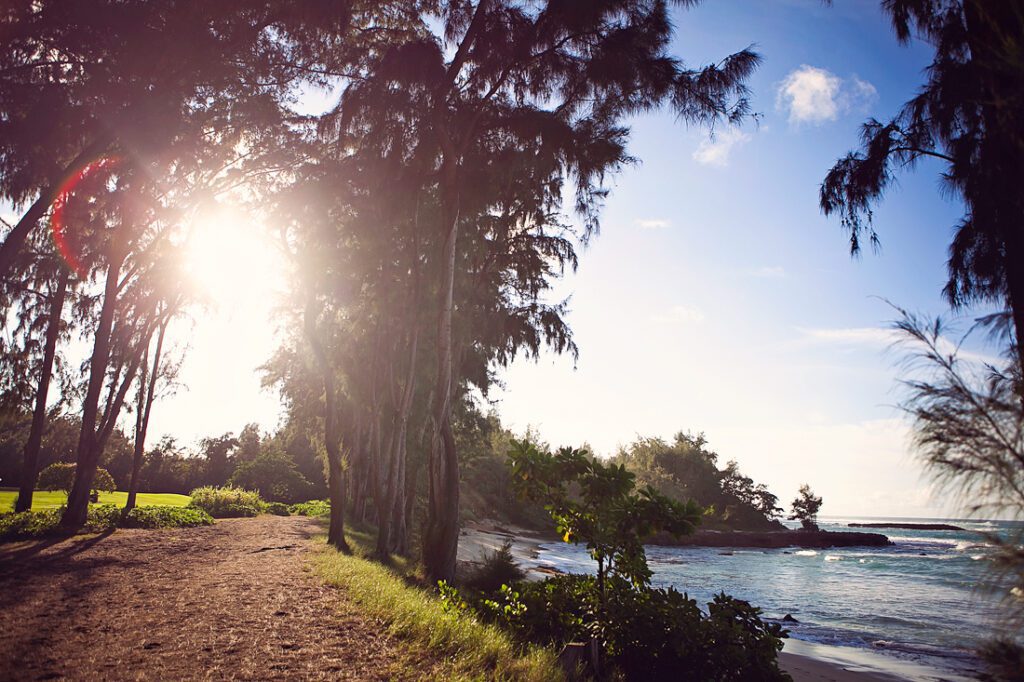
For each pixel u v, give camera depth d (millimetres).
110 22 12016
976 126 4777
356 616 8391
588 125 18656
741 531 83125
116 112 13125
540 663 6488
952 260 5977
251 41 14148
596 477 8906
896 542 81750
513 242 21688
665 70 16688
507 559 15672
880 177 6973
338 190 18828
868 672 13203
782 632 8492
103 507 26266
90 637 6969
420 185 19203
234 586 10500
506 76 18297
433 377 23906
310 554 15727
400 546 22141
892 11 5785
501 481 73000
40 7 11836
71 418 27047
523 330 22312
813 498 94812
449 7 18078
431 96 17906
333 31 15266
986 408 2922
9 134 12578
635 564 8742
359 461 34469
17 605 8406
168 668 5914
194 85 14078
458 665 6227
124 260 21266
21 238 13086
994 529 2824
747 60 16016
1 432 30016
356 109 17781
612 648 8383
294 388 32844
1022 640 2635
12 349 23125
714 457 101688
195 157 16250
